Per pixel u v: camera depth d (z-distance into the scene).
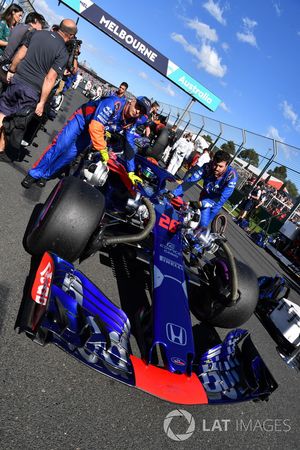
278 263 10.93
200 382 2.33
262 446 2.51
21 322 2.03
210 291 3.37
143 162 3.73
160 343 2.30
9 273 2.64
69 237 2.63
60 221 2.60
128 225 3.75
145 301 3.37
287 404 3.20
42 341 1.95
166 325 2.42
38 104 4.11
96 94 24.86
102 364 2.08
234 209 15.90
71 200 2.64
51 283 2.09
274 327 4.48
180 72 18.06
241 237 11.60
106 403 2.15
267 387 2.43
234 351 2.65
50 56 3.98
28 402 1.87
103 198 2.80
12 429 1.69
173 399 2.11
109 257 3.81
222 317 3.29
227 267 3.27
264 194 14.36
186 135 13.27
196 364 2.55
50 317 2.07
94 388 2.20
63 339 2.02
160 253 3.01
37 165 4.15
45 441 1.72
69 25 4.05
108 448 1.88
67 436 1.81
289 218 14.23
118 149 4.10
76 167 4.96
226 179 4.56
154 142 9.20
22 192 4.08
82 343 2.04
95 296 2.45
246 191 16.06
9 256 2.82
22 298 2.47
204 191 4.82
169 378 2.22
